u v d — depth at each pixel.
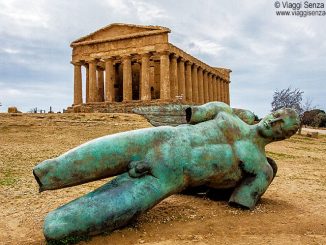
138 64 66.44
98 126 31.30
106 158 7.09
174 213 8.27
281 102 61.09
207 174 7.83
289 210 8.98
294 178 15.67
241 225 7.55
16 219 8.52
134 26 55.41
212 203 9.07
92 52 58.97
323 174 17.58
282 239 6.81
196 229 7.27
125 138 7.33
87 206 6.59
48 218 6.52
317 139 43.09
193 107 8.51
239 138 8.50
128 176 7.28
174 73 55.31
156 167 7.28
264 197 10.72
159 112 9.92
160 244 6.43
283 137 8.72
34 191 11.66
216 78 76.88
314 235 7.19
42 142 25.25
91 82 58.69
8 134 27.22
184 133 7.88
